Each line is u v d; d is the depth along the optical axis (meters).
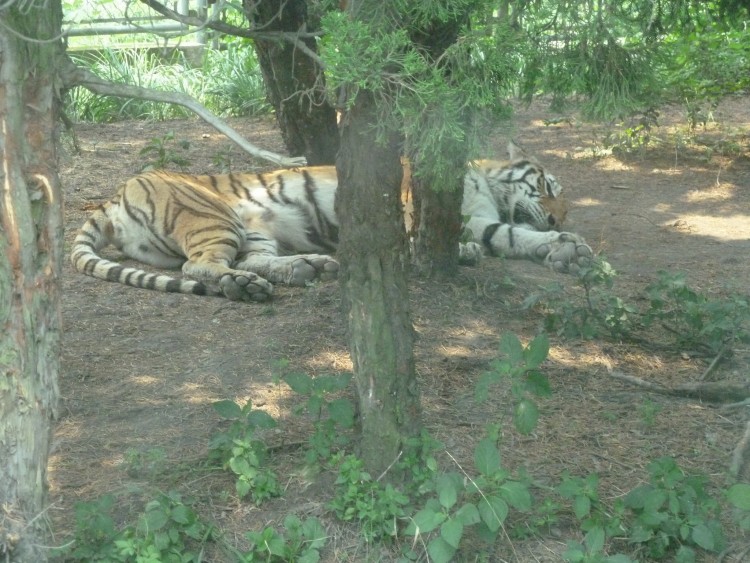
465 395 4.45
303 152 7.91
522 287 5.95
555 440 4.08
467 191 7.51
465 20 3.12
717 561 3.33
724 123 11.13
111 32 10.02
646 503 3.31
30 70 2.70
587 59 3.21
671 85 9.67
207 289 5.91
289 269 6.10
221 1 2.99
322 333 5.13
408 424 3.55
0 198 2.66
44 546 2.82
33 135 2.73
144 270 6.60
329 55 2.76
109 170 9.33
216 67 12.82
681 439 4.11
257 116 12.42
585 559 3.12
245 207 6.96
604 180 9.17
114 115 12.25
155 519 3.22
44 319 2.81
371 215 3.44
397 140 3.34
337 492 3.53
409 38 3.08
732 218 7.89
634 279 6.28
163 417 4.20
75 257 6.33
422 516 3.19
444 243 5.75
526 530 3.44
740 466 3.76
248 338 5.09
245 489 3.53
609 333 5.27
